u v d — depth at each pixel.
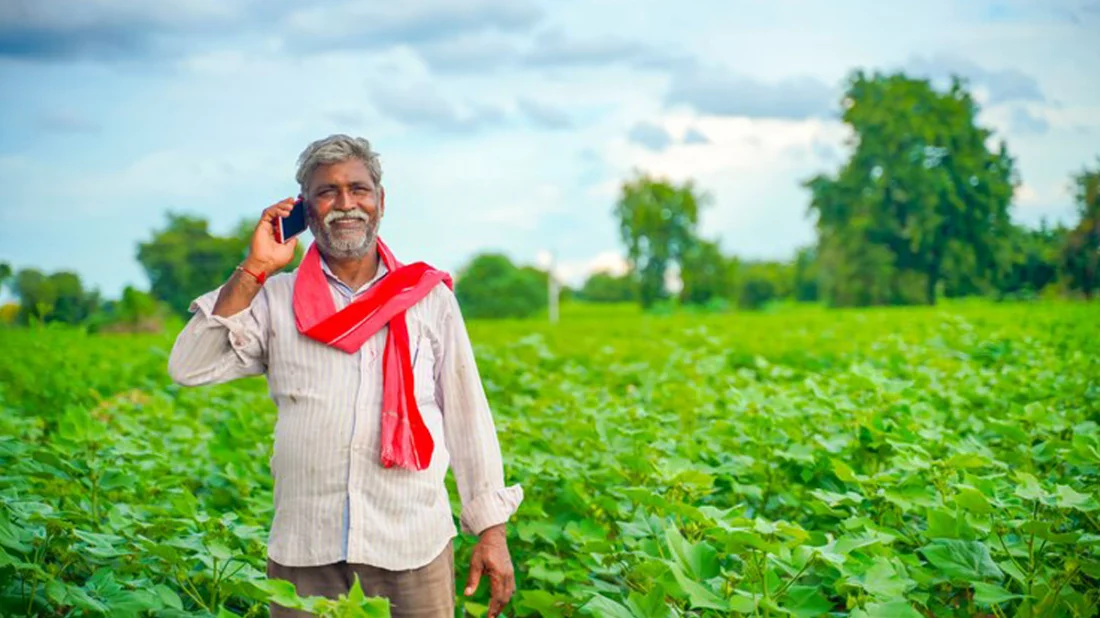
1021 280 27.42
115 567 4.73
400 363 3.99
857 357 11.80
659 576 4.65
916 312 22.20
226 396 10.67
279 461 4.01
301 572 3.97
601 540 5.25
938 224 39.66
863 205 46.50
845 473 5.67
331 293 4.05
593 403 8.24
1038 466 6.58
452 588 4.14
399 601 3.99
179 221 35.94
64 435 6.07
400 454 3.90
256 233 3.97
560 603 4.93
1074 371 9.39
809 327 20.61
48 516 4.59
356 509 3.93
